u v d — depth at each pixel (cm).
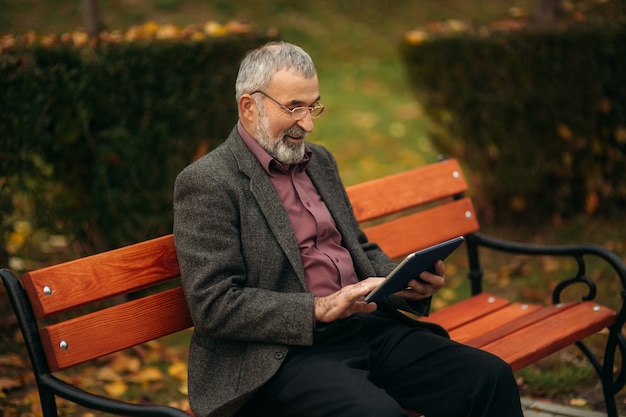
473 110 537
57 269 254
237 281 254
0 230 431
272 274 258
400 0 1362
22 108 410
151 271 274
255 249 258
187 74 434
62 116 419
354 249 283
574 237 537
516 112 531
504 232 561
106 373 391
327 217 279
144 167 438
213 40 436
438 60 536
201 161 264
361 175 695
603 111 536
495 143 540
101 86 419
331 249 278
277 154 267
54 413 247
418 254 237
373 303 253
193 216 255
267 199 263
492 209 572
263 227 261
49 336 249
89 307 464
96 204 439
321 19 1258
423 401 265
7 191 422
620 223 545
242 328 247
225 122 448
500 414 254
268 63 263
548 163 541
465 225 376
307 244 270
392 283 243
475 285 382
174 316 278
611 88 536
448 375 261
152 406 230
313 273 268
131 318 268
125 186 438
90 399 236
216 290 247
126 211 441
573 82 527
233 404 246
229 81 443
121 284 267
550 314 333
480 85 531
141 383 387
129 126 431
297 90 262
